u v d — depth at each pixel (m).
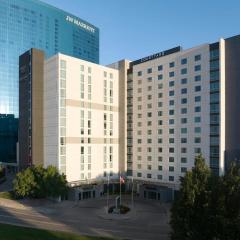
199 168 35.56
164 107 85.62
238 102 71.50
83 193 81.88
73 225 56.44
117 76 96.50
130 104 95.06
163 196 80.00
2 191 91.00
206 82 76.19
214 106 74.38
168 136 84.50
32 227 52.50
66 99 82.56
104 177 91.56
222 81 73.38
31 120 85.19
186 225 33.84
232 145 72.19
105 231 53.00
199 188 34.31
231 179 33.81
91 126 88.38
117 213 67.69
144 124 90.81
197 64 78.25
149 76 89.62
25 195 79.38
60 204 75.44
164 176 85.38
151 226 57.44
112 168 94.19
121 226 57.16
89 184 86.75
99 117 90.69
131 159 94.50
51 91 84.12
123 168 95.00
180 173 81.38
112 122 94.56
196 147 78.00
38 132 85.75
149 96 89.62
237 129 71.38
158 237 49.75
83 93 86.56
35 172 78.38
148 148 89.69
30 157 85.81
